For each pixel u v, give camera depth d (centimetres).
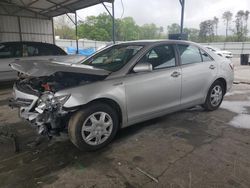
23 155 303
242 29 4856
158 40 379
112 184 241
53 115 280
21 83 336
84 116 290
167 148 312
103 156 296
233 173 254
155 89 348
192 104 418
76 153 305
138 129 377
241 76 998
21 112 312
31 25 1638
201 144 323
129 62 332
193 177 249
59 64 297
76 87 285
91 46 3041
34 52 789
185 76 386
